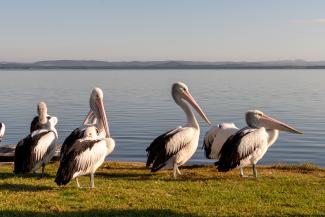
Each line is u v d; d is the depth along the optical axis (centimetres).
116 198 938
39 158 1110
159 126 3409
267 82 11406
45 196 941
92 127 1040
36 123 1369
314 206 912
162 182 1093
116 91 7756
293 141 2750
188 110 1189
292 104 5138
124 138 2880
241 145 1130
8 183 1059
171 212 855
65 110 4472
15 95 6569
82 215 827
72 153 949
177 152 1148
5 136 2941
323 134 3012
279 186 1064
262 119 1220
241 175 1179
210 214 849
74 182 1082
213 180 1134
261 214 856
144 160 2198
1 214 823
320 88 8494
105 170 1289
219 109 4572
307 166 1363
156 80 13375
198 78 15175
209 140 1311
